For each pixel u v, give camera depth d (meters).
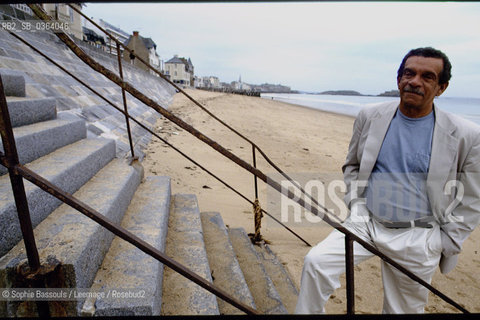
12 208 1.51
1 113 1.07
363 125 2.12
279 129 15.50
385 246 1.93
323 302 1.89
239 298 2.38
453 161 1.81
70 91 6.30
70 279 1.42
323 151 10.76
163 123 11.05
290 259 3.65
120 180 2.61
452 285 3.45
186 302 1.93
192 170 6.25
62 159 2.36
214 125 13.18
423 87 1.78
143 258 1.91
